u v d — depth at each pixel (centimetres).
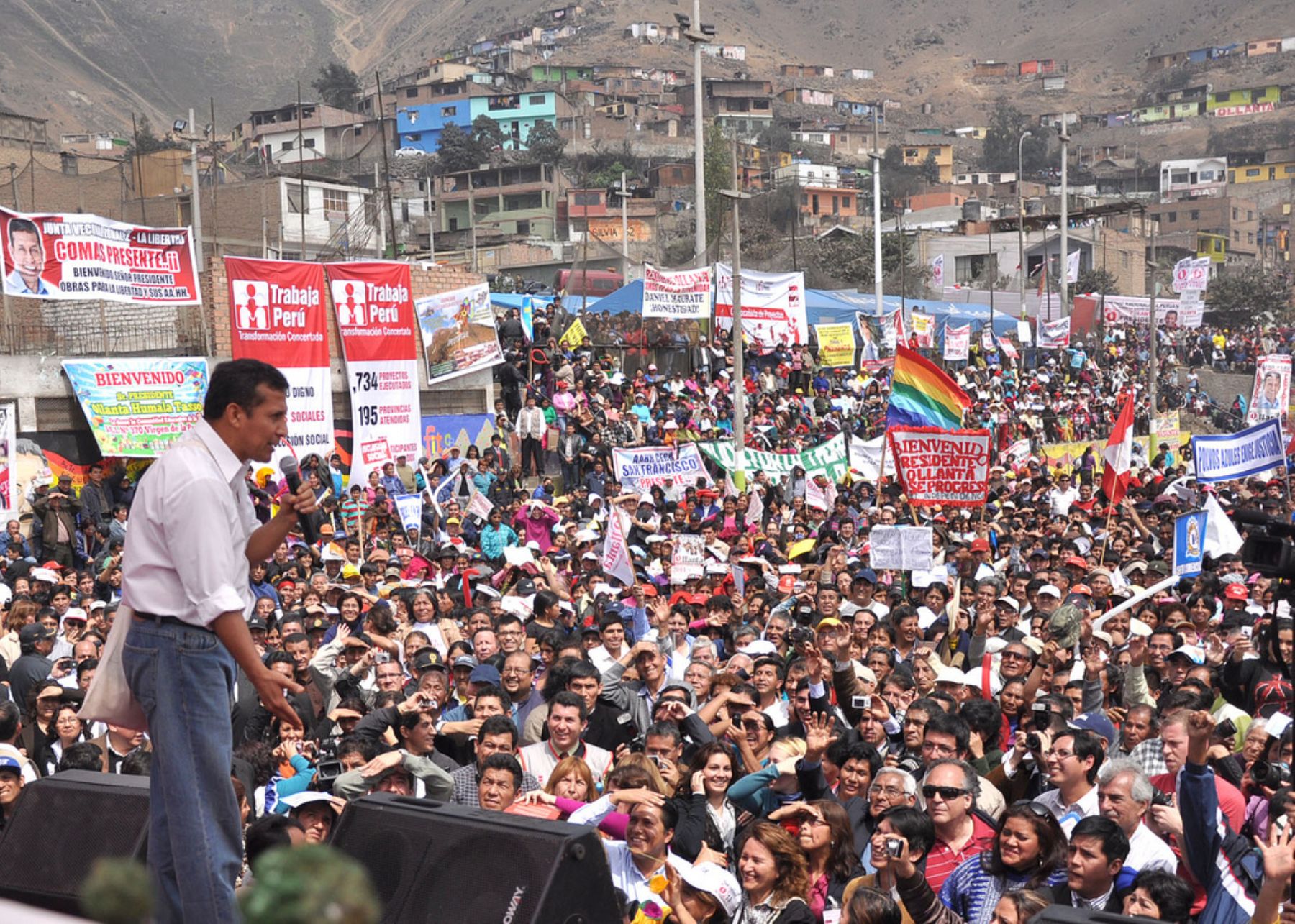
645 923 637
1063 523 2170
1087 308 6325
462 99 14650
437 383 2945
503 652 1128
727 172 9556
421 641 1152
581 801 728
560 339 3303
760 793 808
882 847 646
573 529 2008
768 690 1012
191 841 412
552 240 9531
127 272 2336
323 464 2344
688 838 743
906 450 1661
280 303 2611
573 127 14475
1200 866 659
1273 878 575
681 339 3656
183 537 410
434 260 6228
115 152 11338
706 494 2327
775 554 1869
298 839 585
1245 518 590
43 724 969
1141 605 1517
